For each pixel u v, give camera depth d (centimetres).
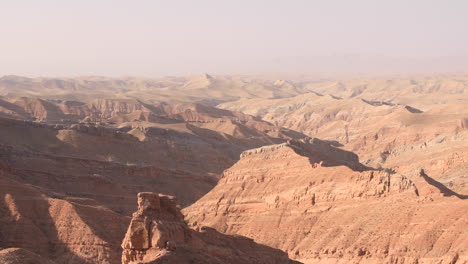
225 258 17562
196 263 15362
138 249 15412
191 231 17200
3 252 14238
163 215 16275
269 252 19838
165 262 14775
